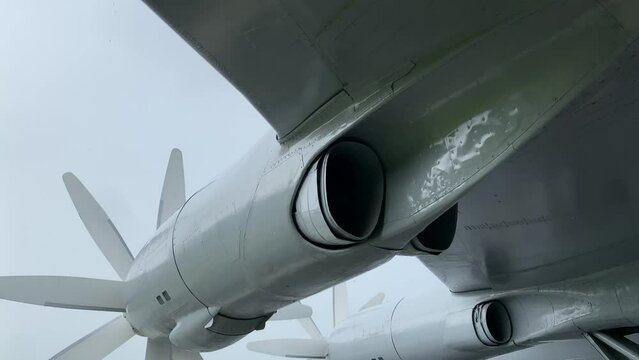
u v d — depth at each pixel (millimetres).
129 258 7852
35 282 6430
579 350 7000
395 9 2574
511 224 5262
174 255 4715
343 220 3357
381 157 3305
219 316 4520
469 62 2729
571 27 2457
